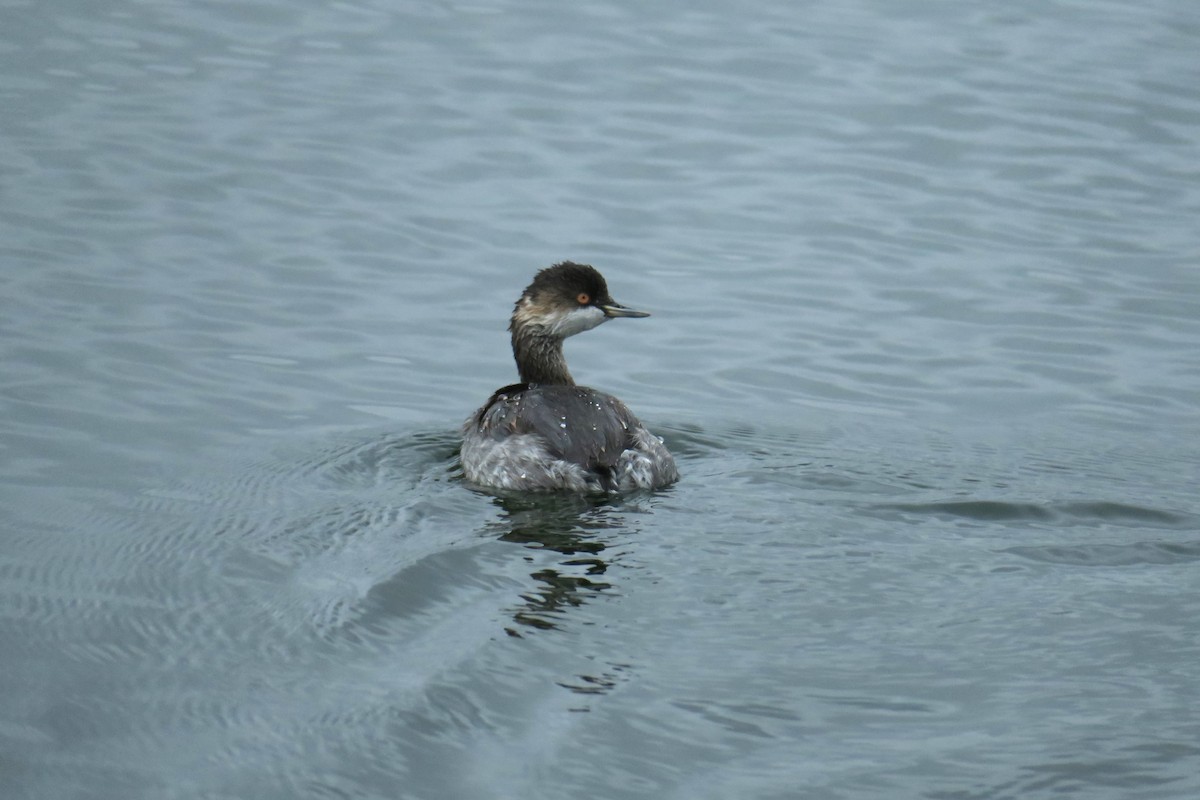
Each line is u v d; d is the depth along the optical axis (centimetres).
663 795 809
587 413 1314
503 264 1959
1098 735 864
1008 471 1370
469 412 1569
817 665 950
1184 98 2525
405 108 2411
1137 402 1633
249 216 2039
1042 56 2700
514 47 2673
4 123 2244
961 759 841
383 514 1226
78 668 960
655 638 986
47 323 1700
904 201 2183
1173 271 1977
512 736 864
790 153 2327
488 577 1080
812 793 810
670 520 1202
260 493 1295
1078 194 2208
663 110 2462
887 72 2620
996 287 1938
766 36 2767
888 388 1670
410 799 808
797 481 1319
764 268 1981
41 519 1227
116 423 1470
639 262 1983
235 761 845
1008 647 976
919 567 1105
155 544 1172
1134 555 1140
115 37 2592
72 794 812
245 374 1620
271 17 2728
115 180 2102
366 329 1767
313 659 966
